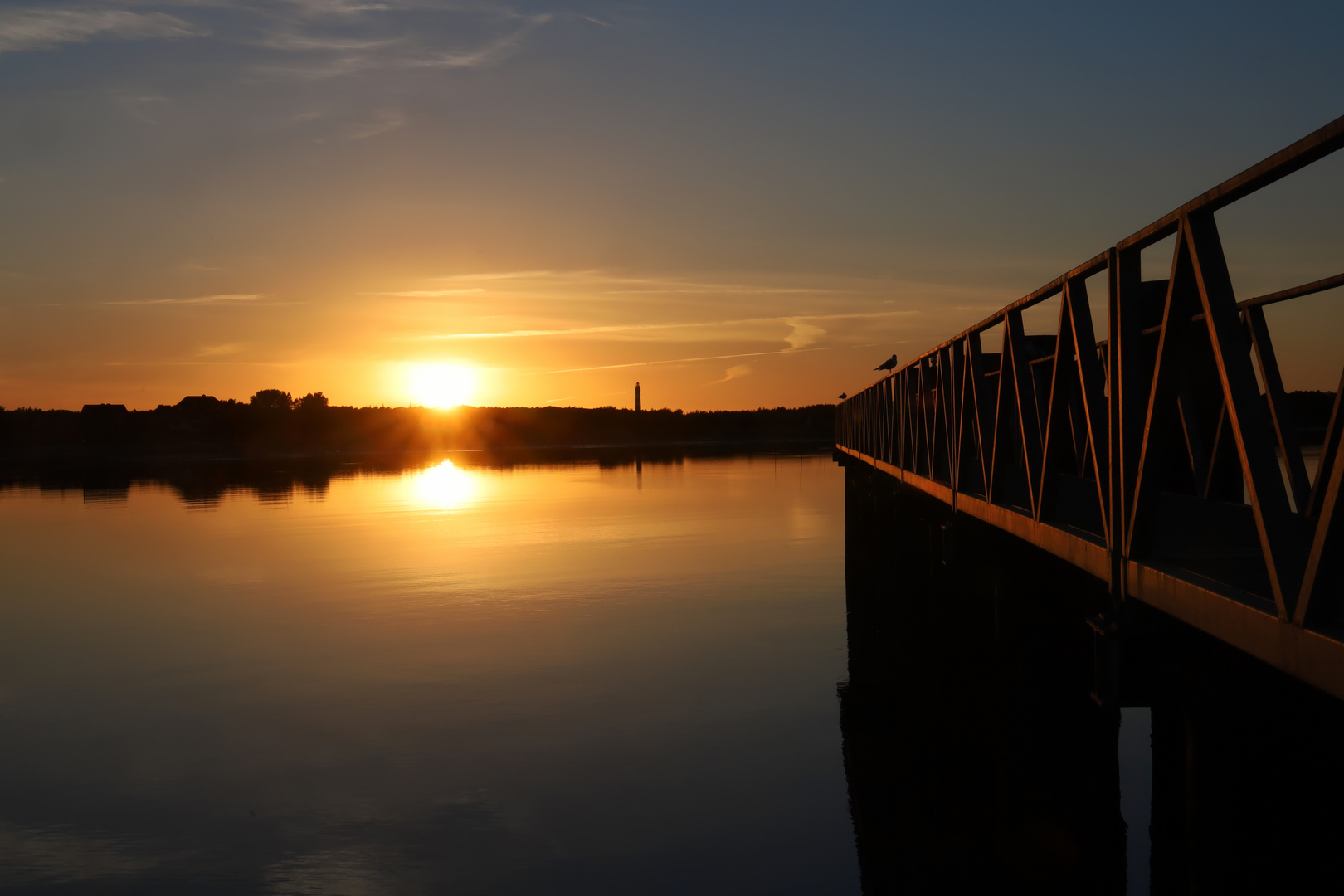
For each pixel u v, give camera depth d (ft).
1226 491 23.35
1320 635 8.89
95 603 54.54
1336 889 15.85
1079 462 24.95
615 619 47.93
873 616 47.83
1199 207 10.50
